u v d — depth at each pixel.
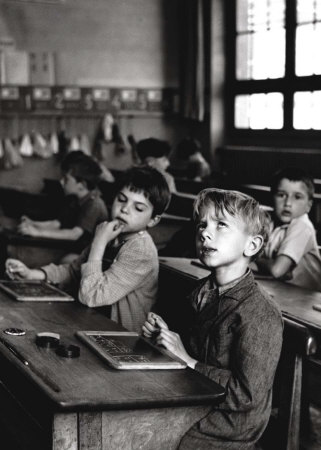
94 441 1.48
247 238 1.82
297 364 1.84
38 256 4.36
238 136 9.05
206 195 1.83
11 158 8.53
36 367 1.63
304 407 2.51
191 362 1.78
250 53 8.77
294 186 3.11
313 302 2.45
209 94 9.16
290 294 2.58
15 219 6.79
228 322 1.78
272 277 2.94
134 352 1.76
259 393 1.68
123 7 9.01
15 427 1.69
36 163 8.76
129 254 2.48
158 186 2.52
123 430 1.52
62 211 4.67
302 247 3.05
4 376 1.75
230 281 1.85
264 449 1.92
